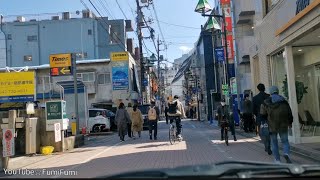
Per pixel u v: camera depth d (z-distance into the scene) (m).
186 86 91.56
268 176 3.70
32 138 16.69
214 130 28.55
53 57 23.17
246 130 23.28
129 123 23.34
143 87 49.72
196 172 3.60
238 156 13.09
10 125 16.70
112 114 34.28
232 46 34.56
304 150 12.91
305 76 16.28
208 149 15.44
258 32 20.19
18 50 60.06
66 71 22.92
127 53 44.34
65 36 60.00
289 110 10.73
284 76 16.75
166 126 38.47
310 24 12.43
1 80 20.09
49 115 17.64
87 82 44.84
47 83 43.34
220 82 45.47
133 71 50.66
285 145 10.67
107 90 44.62
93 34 59.88
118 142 21.05
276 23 16.67
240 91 32.97
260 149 14.84
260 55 19.86
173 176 3.46
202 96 63.50
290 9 14.71
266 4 18.97
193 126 36.75
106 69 44.97
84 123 25.84
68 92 25.77
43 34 60.16
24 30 60.31
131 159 13.31
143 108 33.53
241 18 31.89
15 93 20.06
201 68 63.84
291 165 4.01
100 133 30.30
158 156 13.77
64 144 17.91
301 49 16.00
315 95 16.23
